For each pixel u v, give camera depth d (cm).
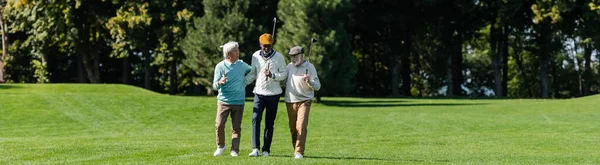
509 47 8250
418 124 3050
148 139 1958
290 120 1266
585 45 7550
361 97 5959
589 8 5481
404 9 6028
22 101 3578
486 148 1670
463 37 6681
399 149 1619
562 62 8256
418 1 5866
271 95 1238
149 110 3506
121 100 3756
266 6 5341
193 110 3541
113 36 5409
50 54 6544
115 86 4938
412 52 7319
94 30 5788
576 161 1307
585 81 8019
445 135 2231
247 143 1850
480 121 3136
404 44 6500
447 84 7656
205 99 4041
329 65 4578
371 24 6069
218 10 4981
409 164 1163
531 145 1777
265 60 1229
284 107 3762
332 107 4538
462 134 2328
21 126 2977
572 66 8225
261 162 1141
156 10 5428
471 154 1459
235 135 1259
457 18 6256
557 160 1323
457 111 4041
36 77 6194
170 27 5309
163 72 6631
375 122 3145
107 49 6356
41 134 2706
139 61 7106
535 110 3928
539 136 2108
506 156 1409
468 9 5912
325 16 4606
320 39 4578
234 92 1234
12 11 5731
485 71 8738
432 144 1808
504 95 7075
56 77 6881
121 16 5291
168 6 5369
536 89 8544
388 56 7112
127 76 6556
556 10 5509
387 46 6719
